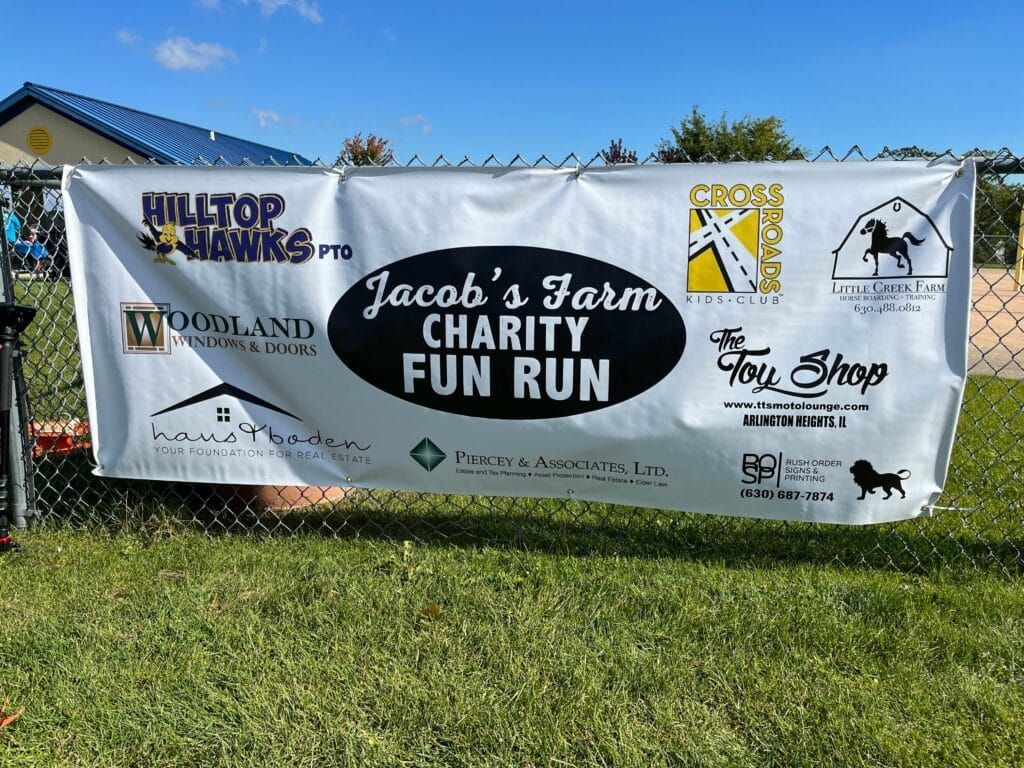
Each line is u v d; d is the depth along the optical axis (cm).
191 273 315
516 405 306
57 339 620
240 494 365
